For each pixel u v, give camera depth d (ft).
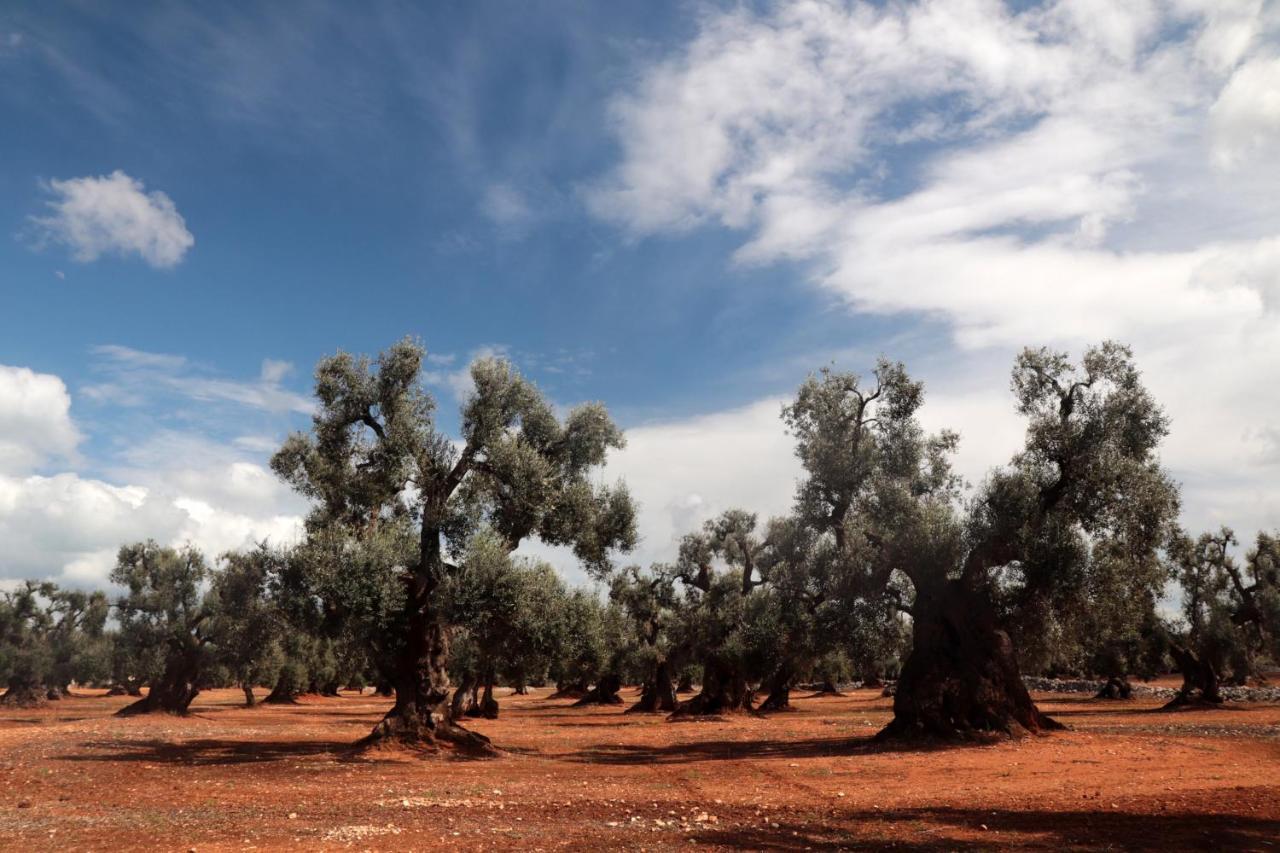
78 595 277.23
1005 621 112.68
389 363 108.88
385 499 107.45
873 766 87.15
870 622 117.08
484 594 99.40
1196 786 66.13
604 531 117.39
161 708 193.06
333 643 117.39
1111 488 107.24
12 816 56.95
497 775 84.48
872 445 117.91
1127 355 110.01
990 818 53.62
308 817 56.34
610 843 46.60
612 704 272.51
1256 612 190.70
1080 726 132.87
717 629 200.85
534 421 112.27
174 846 45.65
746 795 68.13
